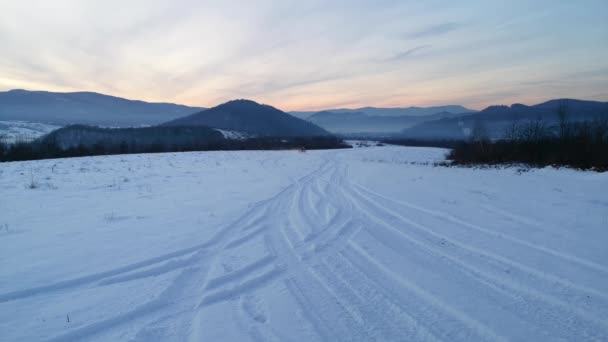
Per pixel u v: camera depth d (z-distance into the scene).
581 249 4.79
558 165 14.55
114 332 2.92
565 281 3.79
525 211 7.21
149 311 3.29
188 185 11.85
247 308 3.36
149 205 8.41
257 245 5.38
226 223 6.71
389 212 7.59
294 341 2.80
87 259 4.64
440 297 3.53
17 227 6.25
